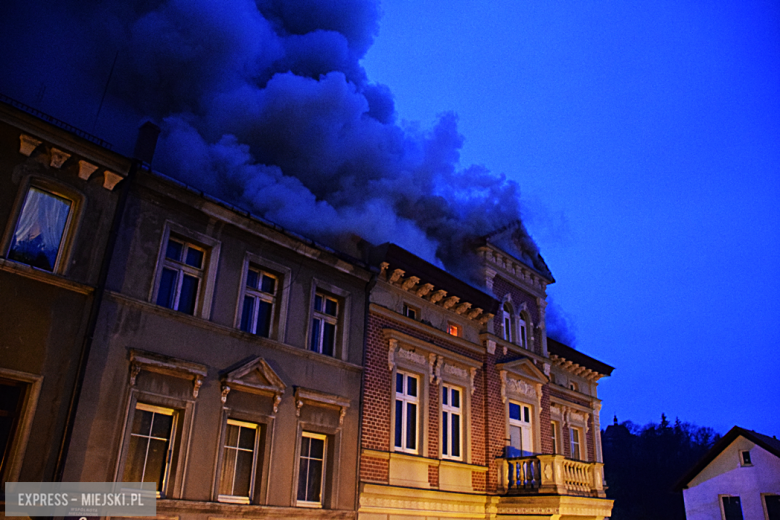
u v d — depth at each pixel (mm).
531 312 23281
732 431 30109
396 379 16797
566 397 25156
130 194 11898
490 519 17797
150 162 13203
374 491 14789
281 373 13594
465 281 20203
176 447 11438
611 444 74812
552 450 23594
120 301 11172
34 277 10188
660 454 70438
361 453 14914
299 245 14633
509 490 17984
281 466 12992
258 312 13844
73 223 11023
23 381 9750
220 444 11977
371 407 15578
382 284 17109
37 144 10711
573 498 16859
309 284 14930
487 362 19734
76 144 11125
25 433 9445
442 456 17281
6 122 10305
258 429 13055
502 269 22062
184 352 11914
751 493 28844
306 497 13617
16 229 10383
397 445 16312
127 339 11102
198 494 11391
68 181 11094
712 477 30344
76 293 10688
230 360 12672
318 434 14281
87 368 10383
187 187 12539
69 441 9820
